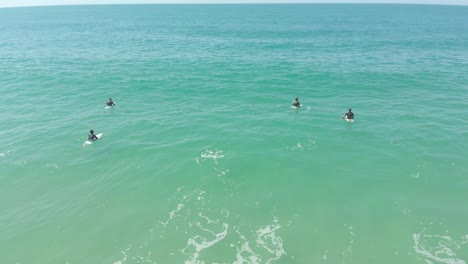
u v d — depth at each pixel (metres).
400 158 26.36
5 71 55.78
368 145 28.69
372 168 25.06
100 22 175.50
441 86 46.09
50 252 17.12
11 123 33.94
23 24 166.25
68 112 37.22
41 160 26.42
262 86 47.19
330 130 31.88
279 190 22.48
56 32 122.19
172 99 41.88
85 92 44.69
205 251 17.02
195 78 51.81
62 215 19.98
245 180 23.67
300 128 32.47
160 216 19.84
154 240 17.88
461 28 130.75
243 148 28.47
